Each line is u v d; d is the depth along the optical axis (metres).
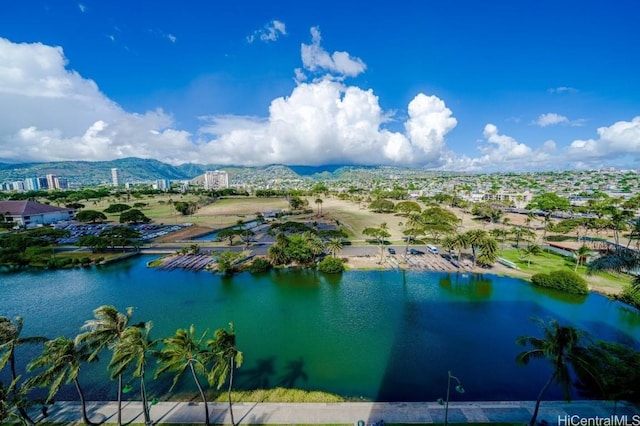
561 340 25.58
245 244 111.38
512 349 44.66
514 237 117.06
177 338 27.73
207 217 181.12
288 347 45.47
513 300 62.09
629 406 30.78
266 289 68.94
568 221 117.12
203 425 29.31
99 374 39.19
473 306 59.44
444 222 130.12
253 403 32.75
